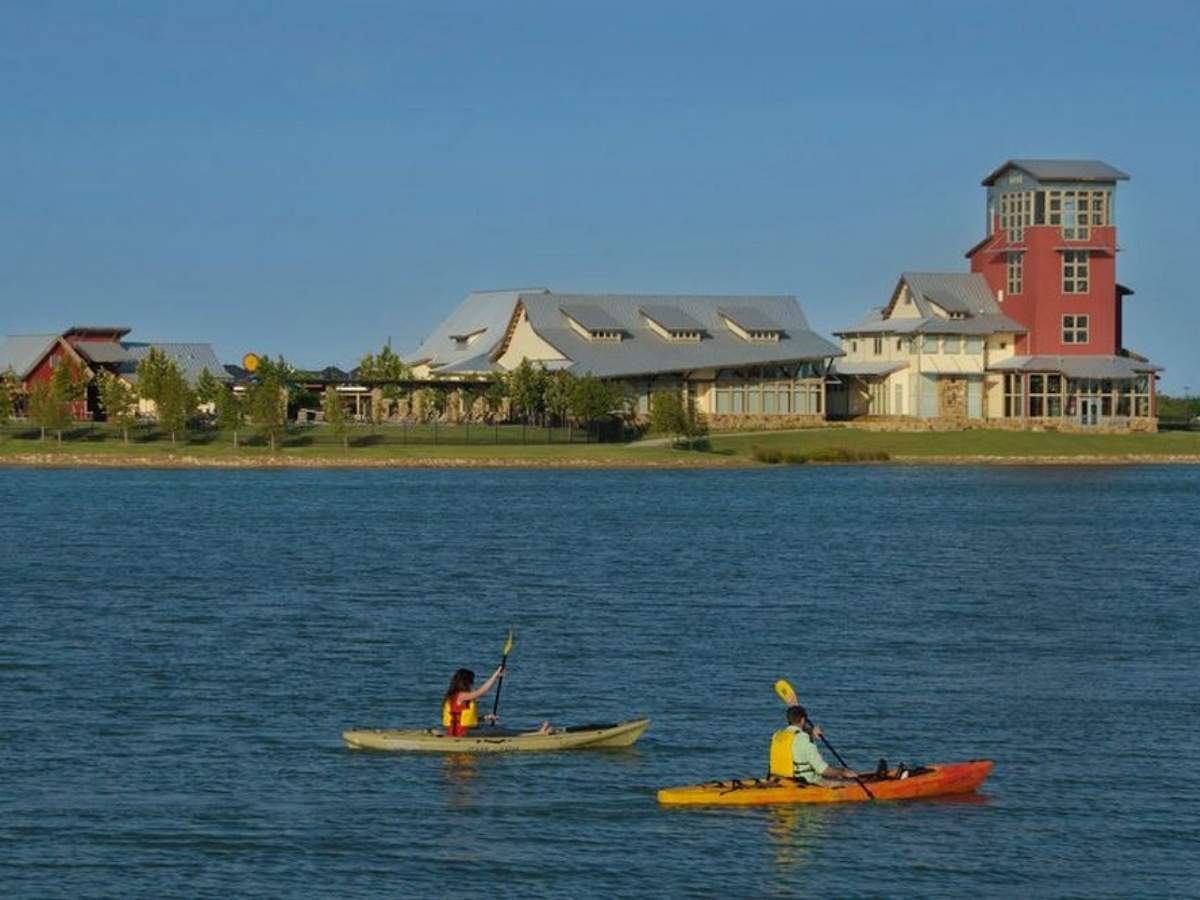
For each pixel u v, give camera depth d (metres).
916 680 80.81
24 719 71.00
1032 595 113.00
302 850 54.72
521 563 131.12
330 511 180.25
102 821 57.22
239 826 56.84
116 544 144.25
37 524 163.50
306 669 82.94
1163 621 100.75
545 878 52.53
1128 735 69.31
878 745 68.00
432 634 93.94
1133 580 122.12
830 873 53.12
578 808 58.94
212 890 51.47
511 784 61.56
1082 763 64.88
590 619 100.38
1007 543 149.62
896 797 59.88
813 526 165.75
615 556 136.88
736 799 59.06
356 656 86.69
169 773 62.78
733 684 79.62
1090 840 56.03
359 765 63.88
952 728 70.75
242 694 76.56
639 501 197.00
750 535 156.25
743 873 53.03
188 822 57.19
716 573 125.19
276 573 123.50
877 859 54.28
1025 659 86.81
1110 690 78.56
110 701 74.69
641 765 64.25
